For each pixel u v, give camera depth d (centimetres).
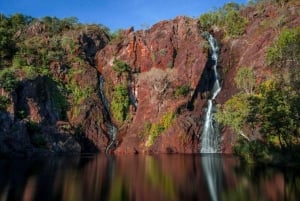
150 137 9712
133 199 2667
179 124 9300
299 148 5084
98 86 11012
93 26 13438
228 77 10462
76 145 9056
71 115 10081
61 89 10269
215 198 2680
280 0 11362
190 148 9175
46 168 4766
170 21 11906
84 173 4231
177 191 3002
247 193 2817
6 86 8312
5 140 7338
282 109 4853
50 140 8462
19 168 4709
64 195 2781
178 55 11038
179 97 10012
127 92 10925
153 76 10650
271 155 5231
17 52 10625
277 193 2784
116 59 11594
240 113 5434
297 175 3784
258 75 8300
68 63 11025
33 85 9175
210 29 12025
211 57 10769
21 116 8425
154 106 10225
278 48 4878
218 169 4647
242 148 6381
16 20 13888
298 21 9731
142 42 11625
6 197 2667
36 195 2762
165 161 6269
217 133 9112
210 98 10281
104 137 9988
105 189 3089
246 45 10712
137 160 6581
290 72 4744
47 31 12862
